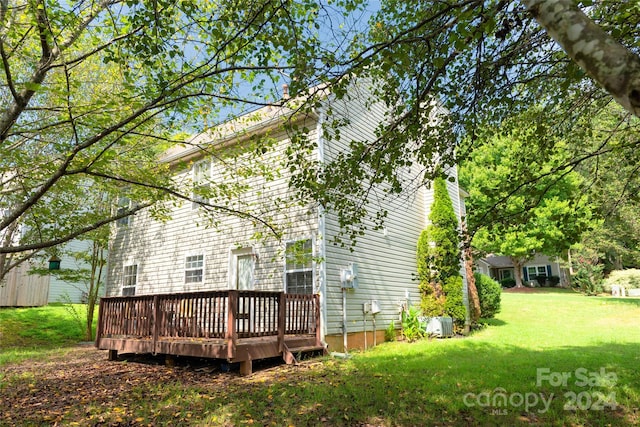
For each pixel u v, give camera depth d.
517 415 4.19
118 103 4.64
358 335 9.21
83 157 5.52
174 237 12.13
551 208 20.41
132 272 13.13
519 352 7.83
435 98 4.49
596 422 3.98
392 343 9.87
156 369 7.56
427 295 11.33
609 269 26.08
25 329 12.88
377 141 4.42
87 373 7.29
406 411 4.38
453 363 6.84
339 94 3.71
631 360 6.70
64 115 5.09
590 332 10.64
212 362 7.78
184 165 6.98
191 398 5.21
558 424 3.91
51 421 4.38
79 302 17.75
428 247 11.59
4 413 4.73
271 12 3.71
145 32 4.02
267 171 7.84
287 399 4.98
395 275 10.93
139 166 7.89
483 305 13.94
